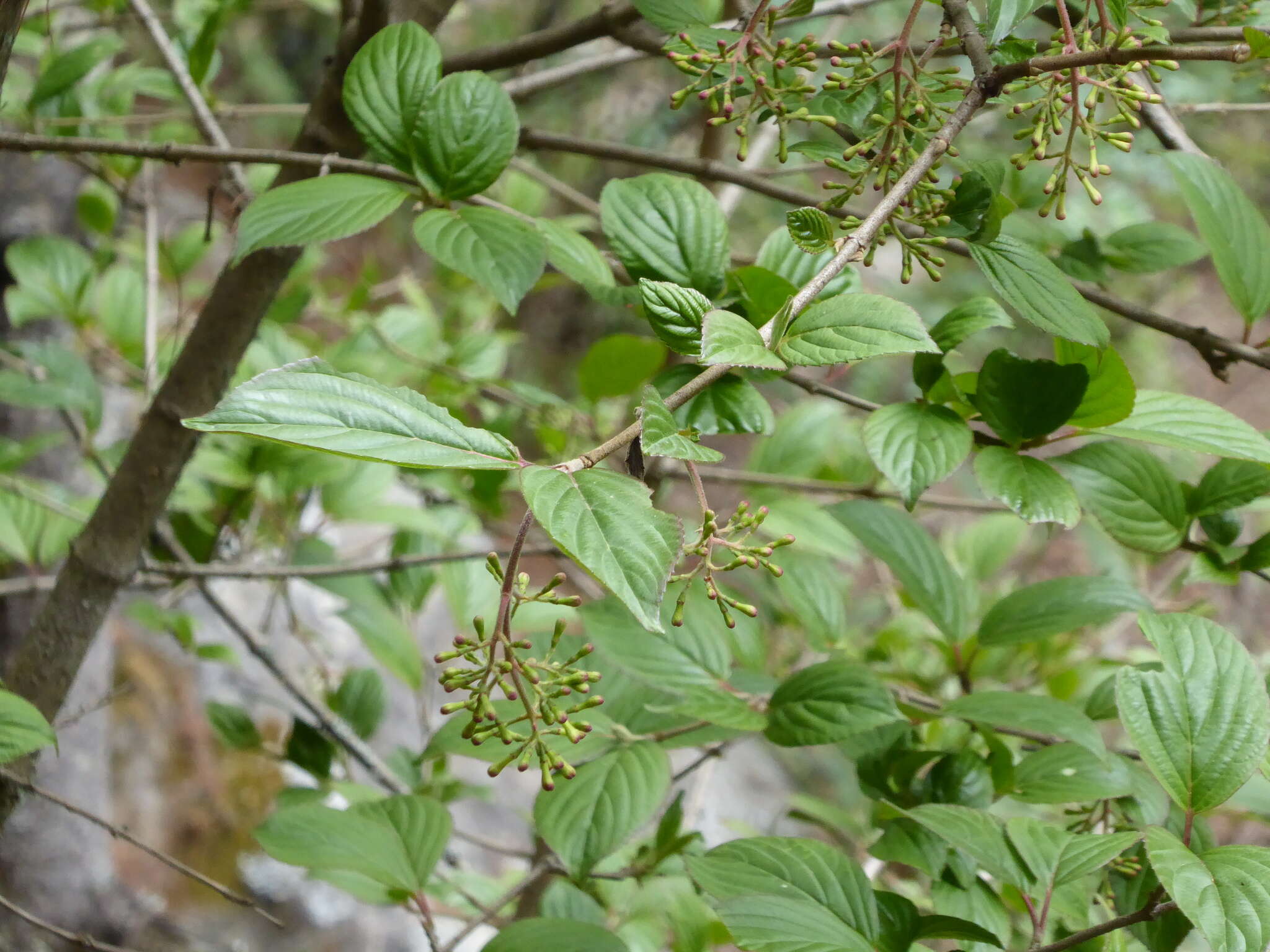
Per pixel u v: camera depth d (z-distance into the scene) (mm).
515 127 1314
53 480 2537
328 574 1591
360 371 2035
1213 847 1312
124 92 1987
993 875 1246
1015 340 4988
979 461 1281
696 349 1194
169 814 3094
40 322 2412
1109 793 1312
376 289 2701
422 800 1352
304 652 3201
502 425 1856
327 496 1778
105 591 1427
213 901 2967
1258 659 1694
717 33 1291
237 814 3182
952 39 1269
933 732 1485
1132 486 1332
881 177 1245
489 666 1164
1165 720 1230
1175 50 1201
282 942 2967
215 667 3311
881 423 1288
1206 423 1284
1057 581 1377
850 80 1249
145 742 3133
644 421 1150
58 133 1824
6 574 2367
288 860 1311
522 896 1568
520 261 1288
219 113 1929
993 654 1720
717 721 1314
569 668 1175
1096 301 1369
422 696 1716
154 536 1695
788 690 1324
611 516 1130
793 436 1799
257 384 1137
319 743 1665
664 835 1398
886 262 5465
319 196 1298
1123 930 1305
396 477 1987
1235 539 1339
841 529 1723
